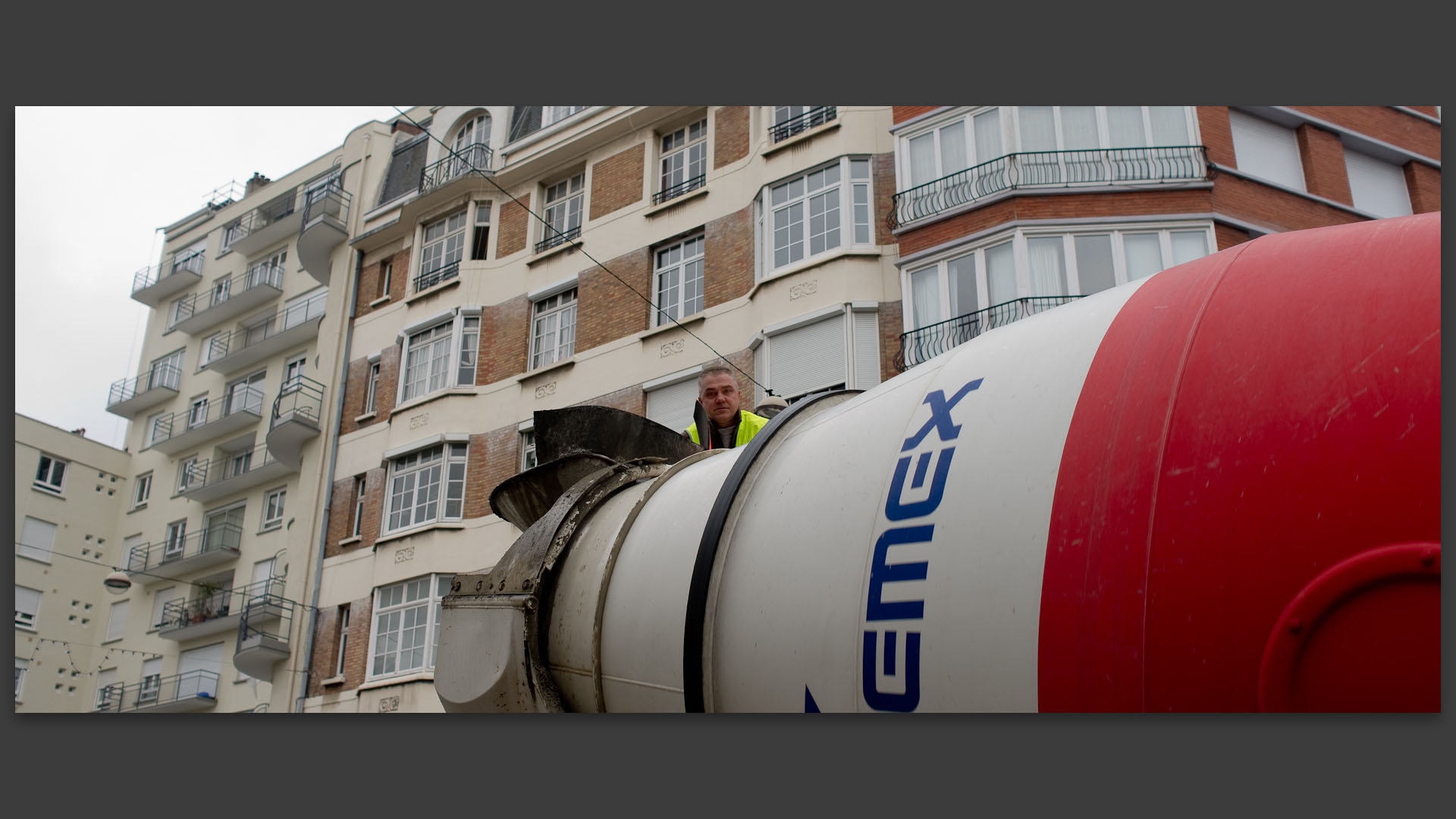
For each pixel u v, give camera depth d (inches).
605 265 846.5
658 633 137.2
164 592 1227.9
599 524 168.1
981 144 655.8
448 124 1031.0
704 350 751.1
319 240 1089.4
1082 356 101.8
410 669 800.9
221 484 1168.2
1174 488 84.7
